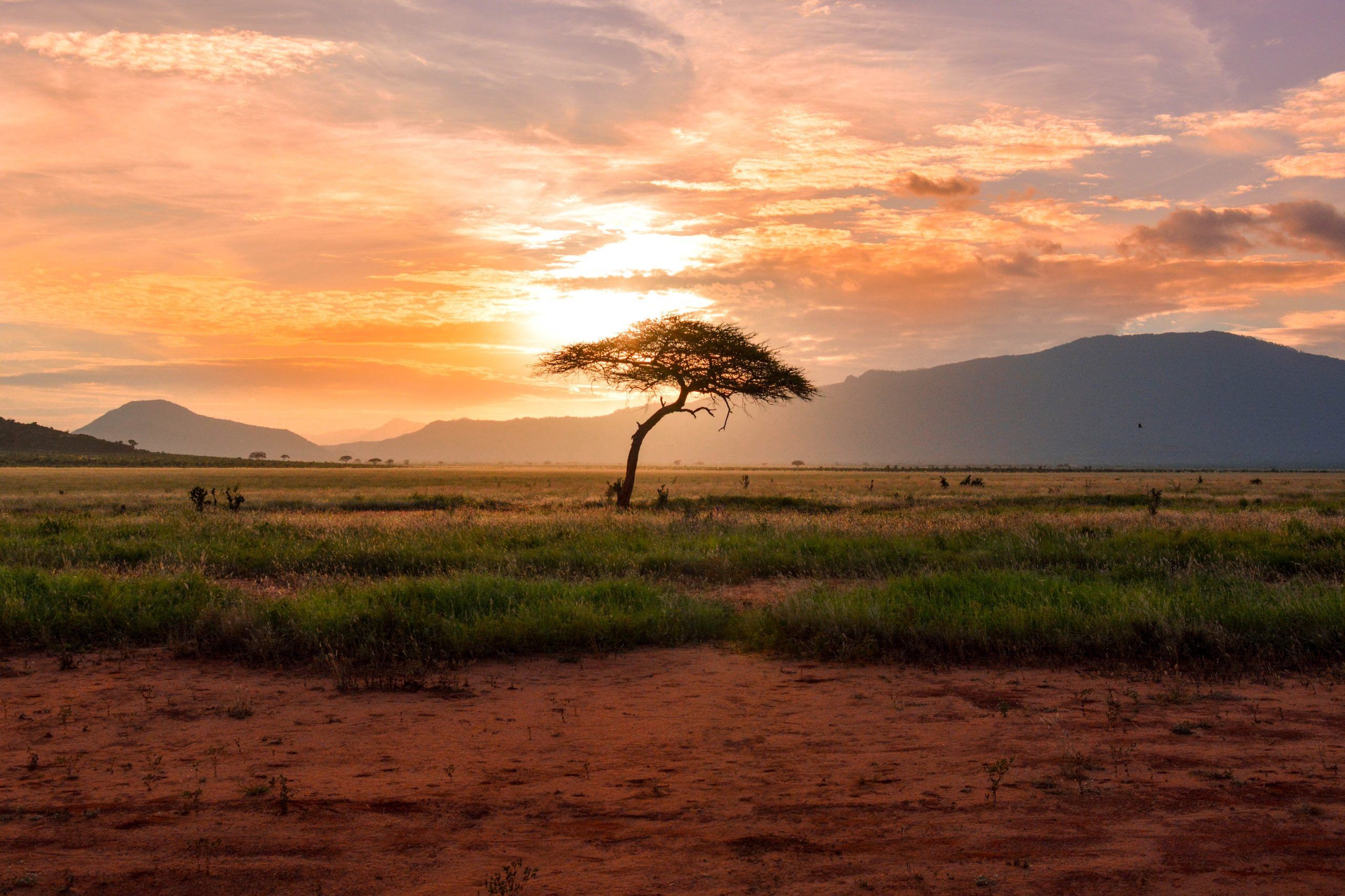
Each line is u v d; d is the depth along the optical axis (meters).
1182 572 12.90
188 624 10.38
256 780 5.50
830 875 4.09
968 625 9.51
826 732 6.54
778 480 87.06
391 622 9.68
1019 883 3.99
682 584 14.15
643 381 33.31
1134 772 5.57
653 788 5.34
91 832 4.66
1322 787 5.25
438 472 115.88
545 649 9.52
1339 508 31.91
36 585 11.66
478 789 5.34
